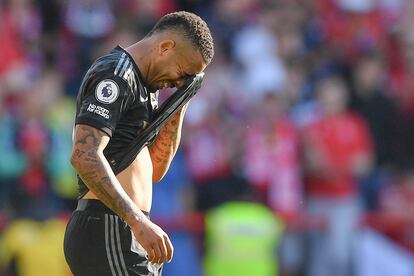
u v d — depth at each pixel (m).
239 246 34.75
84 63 42.94
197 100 38.97
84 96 16.41
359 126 39.41
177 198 37.03
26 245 33.56
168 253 15.67
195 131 38.09
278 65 44.03
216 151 37.84
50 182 36.59
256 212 35.09
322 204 38.12
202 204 37.53
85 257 16.75
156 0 45.91
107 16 44.81
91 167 15.77
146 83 16.91
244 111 39.84
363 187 39.56
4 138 36.31
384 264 36.16
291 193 38.09
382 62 45.53
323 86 39.72
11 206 35.53
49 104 37.56
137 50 16.88
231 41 45.12
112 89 16.22
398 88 45.28
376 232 36.38
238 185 37.75
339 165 38.34
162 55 16.80
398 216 36.53
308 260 35.66
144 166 17.14
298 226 35.59
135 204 16.70
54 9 44.41
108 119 16.09
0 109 37.19
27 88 38.53
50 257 33.69
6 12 42.62
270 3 47.22
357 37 46.78
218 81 41.19
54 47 43.34
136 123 16.75
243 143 38.25
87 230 16.70
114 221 16.66
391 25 47.69
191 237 34.62
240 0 46.38
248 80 43.34
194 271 34.47
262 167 37.97
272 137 38.16
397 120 43.66
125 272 16.66
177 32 16.83
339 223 36.09
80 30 44.06
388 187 41.28
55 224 34.09
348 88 43.84
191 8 47.31
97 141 15.94
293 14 46.88
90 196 16.89
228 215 34.84
